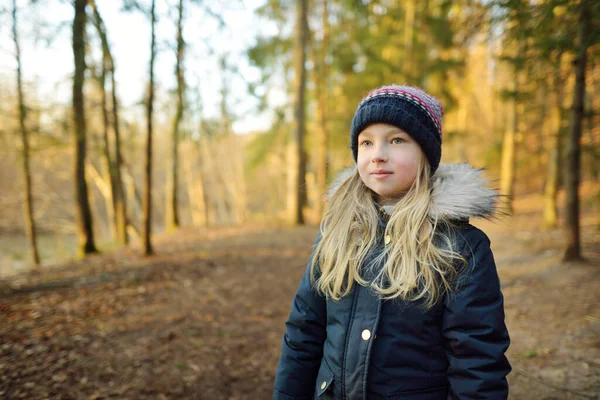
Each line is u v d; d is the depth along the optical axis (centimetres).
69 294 477
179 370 299
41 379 273
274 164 2547
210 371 301
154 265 643
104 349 326
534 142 1276
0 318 384
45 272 601
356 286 112
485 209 103
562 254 589
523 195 1762
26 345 323
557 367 264
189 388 277
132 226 1405
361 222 118
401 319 104
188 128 1395
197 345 344
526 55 404
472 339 96
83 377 280
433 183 113
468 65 1227
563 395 231
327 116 1374
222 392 275
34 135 796
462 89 1519
